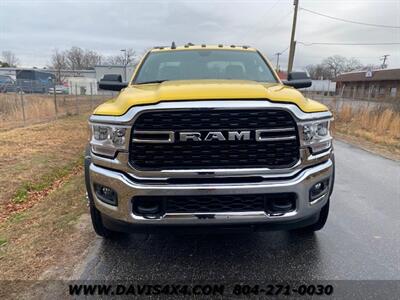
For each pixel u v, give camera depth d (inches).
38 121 636.1
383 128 549.3
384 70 2087.8
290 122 106.1
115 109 111.7
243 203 107.4
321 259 131.9
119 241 147.1
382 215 178.9
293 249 140.0
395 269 125.3
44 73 2367.1
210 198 106.3
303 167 109.9
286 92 116.6
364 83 2294.5
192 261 130.9
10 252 138.9
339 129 598.9
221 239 149.3
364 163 317.7
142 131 104.0
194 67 174.9
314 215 120.0
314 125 111.6
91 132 120.0
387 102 665.6
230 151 103.9
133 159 106.3
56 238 151.2
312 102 123.8
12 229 163.6
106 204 113.9
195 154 103.7
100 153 113.3
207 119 102.3
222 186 104.0
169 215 106.9
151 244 144.7
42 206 195.5
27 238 152.0
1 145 370.6
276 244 144.6
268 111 103.5
